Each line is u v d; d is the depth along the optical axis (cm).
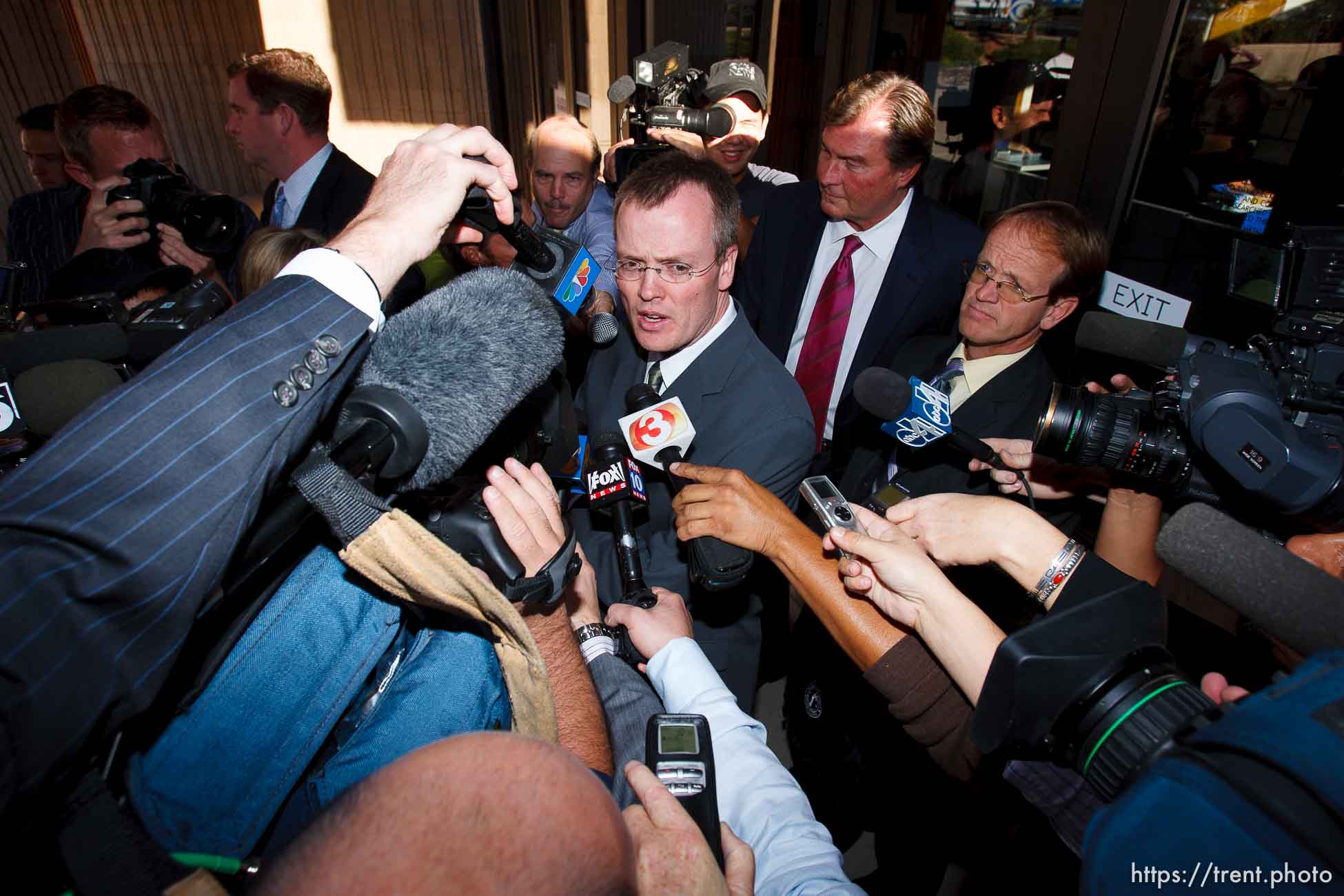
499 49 625
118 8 653
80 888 51
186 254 209
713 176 150
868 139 213
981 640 99
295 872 39
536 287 91
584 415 186
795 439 154
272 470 58
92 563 50
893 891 162
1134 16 228
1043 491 153
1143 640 77
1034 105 288
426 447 68
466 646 80
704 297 150
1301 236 120
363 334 64
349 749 75
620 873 43
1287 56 202
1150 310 209
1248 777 43
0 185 612
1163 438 119
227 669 71
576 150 289
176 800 66
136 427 53
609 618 122
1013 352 174
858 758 150
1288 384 115
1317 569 58
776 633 239
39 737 48
